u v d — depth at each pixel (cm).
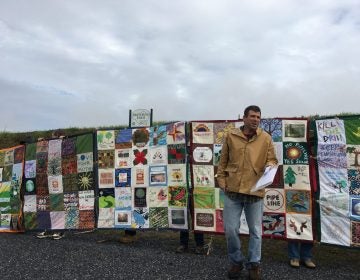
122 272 370
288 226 398
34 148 562
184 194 453
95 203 507
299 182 401
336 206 385
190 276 356
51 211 538
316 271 367
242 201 343
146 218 475
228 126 442
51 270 380
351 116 386
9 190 578
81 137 525
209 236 508
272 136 413
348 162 385
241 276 354
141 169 485
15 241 505
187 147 459
